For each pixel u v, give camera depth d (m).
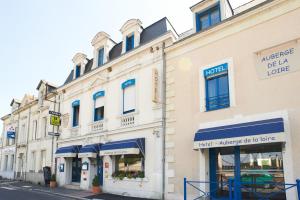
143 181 12.01
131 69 13.77
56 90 19.84
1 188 17.17
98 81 15.96
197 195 10.02
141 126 12.57
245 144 8.52
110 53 16.17
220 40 10.41
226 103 9.96
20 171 24.78
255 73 9.24
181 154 10.82
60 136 18.73
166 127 11.62
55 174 18.22
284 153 8.12
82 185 15.55
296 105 8.17
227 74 10.12
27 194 13.92
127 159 13.27
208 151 10.20
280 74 8.66
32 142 23.12
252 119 9.03
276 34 8.94
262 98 8.94
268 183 8.10
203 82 10.67
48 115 21.05
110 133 14.25
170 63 12.07
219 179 9.87
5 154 28.89
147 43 12.89
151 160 11.88
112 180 13.59
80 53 18.39
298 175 7.79
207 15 11.58
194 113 10.73
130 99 13.69
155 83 11.95
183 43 11.52
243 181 9.23
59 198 12.41
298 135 7.97
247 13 9.55
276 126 8.00
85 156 14.56
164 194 11.07
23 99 26.69
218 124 9.88
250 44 9.52
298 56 8.39
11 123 28.94
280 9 8.95
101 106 15.54
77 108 17.95
